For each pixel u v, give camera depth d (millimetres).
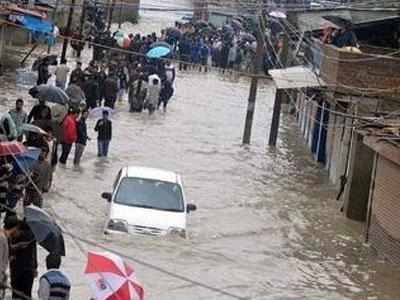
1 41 48156
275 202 30375
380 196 25844
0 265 14578
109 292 13180
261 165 37031
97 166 32031
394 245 24000
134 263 20297
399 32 39000
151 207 23188
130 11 89750
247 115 41281
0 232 14703
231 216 27500
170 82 47469
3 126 25641
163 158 35250
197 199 29250
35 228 15219
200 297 18891
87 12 67438
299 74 36812
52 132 29734
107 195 23719
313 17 46625
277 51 63719
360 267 23516
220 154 38031
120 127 40500
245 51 69312
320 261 23688
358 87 32625
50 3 58844
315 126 41281
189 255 21844
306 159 40125
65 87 42625
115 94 43156
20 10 45188
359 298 20797
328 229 27500
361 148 29062
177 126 43188
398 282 22453
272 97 59812
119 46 58656
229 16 83938
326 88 33875
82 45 57344
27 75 44906
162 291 18844
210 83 62375
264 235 25750
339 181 33375
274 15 50719
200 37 71438
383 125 27891
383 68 32500
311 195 32344
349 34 36750
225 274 20938
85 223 23828
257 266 22203
